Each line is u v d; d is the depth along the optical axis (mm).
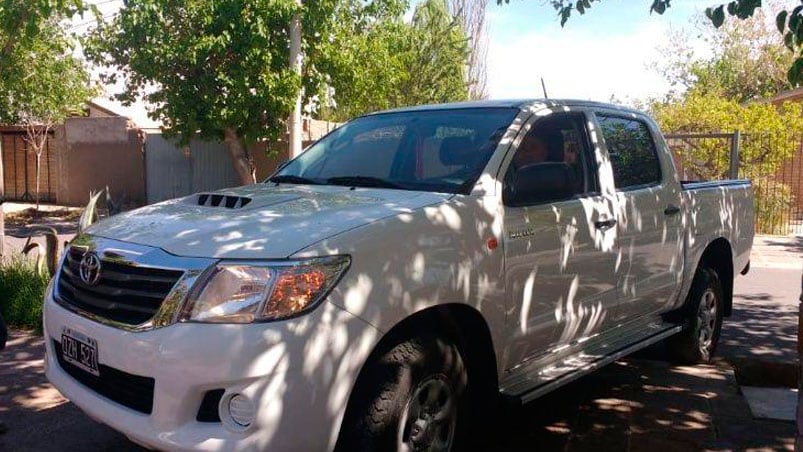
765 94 31062
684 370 5949
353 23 16359
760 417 4863
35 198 22031
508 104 4582
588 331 4605
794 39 4996
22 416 4730
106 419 3236
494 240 3812
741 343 6930
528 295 4035
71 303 3594
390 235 3367
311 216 3479
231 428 2945
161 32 14422
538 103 4629
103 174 20844
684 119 16625
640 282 5059
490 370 3887
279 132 15555
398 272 3332
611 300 4758
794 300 9039
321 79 15289
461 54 22781
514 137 4254
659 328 5438
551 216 4203
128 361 3127
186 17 14828
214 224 3428
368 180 4340
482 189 3922
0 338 4449
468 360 3898
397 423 3244
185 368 2965
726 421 4809
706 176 16359
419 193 3920
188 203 4047
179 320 3039
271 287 3010
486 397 3945
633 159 5285
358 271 3195
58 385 3592
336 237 3221
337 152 4863
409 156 4457
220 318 2996
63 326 3566
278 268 3045
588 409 5047
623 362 6168
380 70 16422
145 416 3125
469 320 3799
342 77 15633
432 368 3428
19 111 18719
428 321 3584
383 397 3209
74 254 3768
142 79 15359
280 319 2984
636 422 4797
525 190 4008
